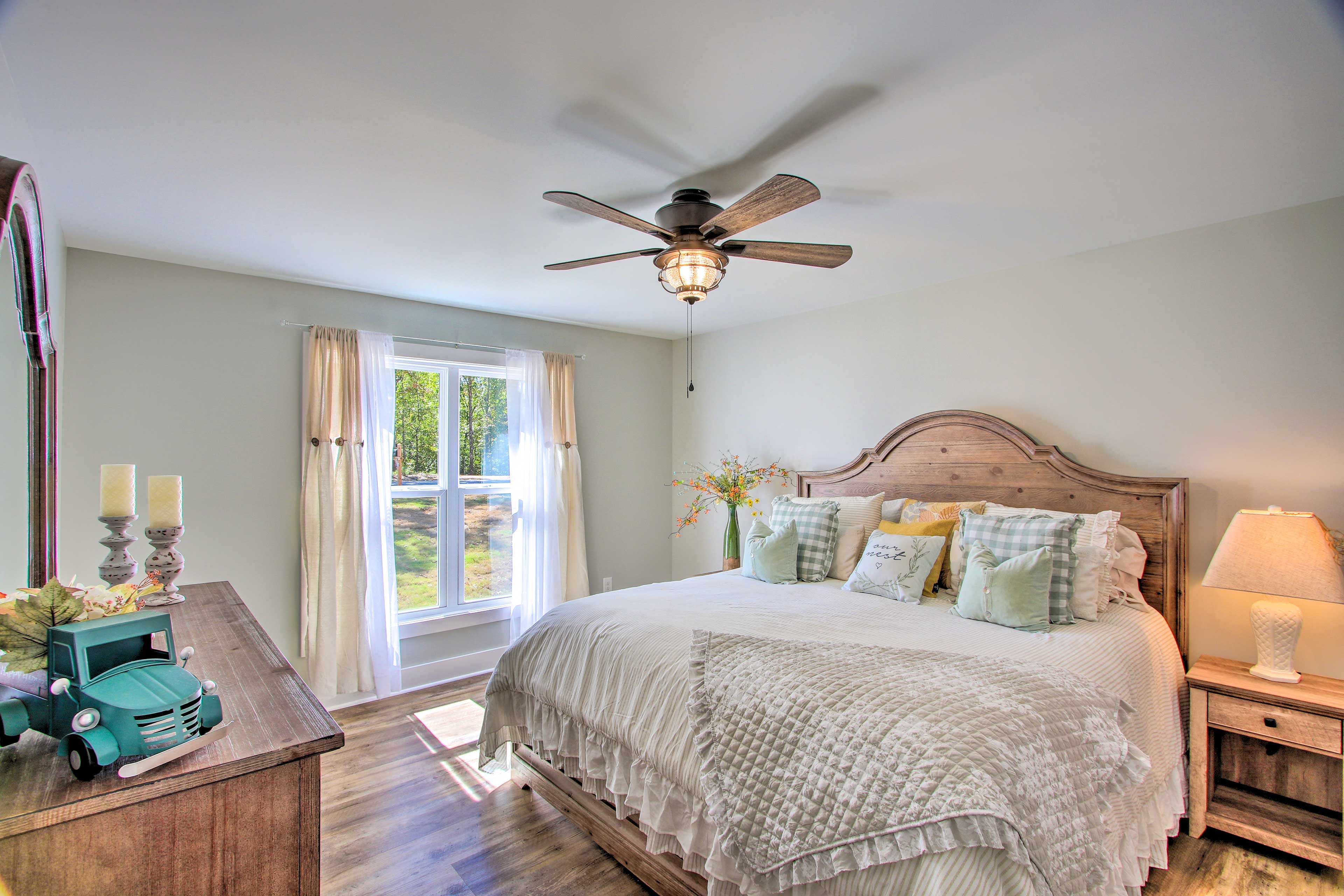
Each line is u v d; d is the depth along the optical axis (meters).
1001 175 2.07
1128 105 1.65
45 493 1.90
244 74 1.50
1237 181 2.13
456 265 3.07
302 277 3.27
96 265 2.83
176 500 2.19
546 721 2.39
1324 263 2.29
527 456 4.16
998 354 3.20
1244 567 2.19
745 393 4.52
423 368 3.89
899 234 2.65
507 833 2.29
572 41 1.38
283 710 1.16
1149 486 2.65
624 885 2.01
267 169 2.01
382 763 2.81
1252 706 2.12
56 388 2.06
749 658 1.85
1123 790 1.57
